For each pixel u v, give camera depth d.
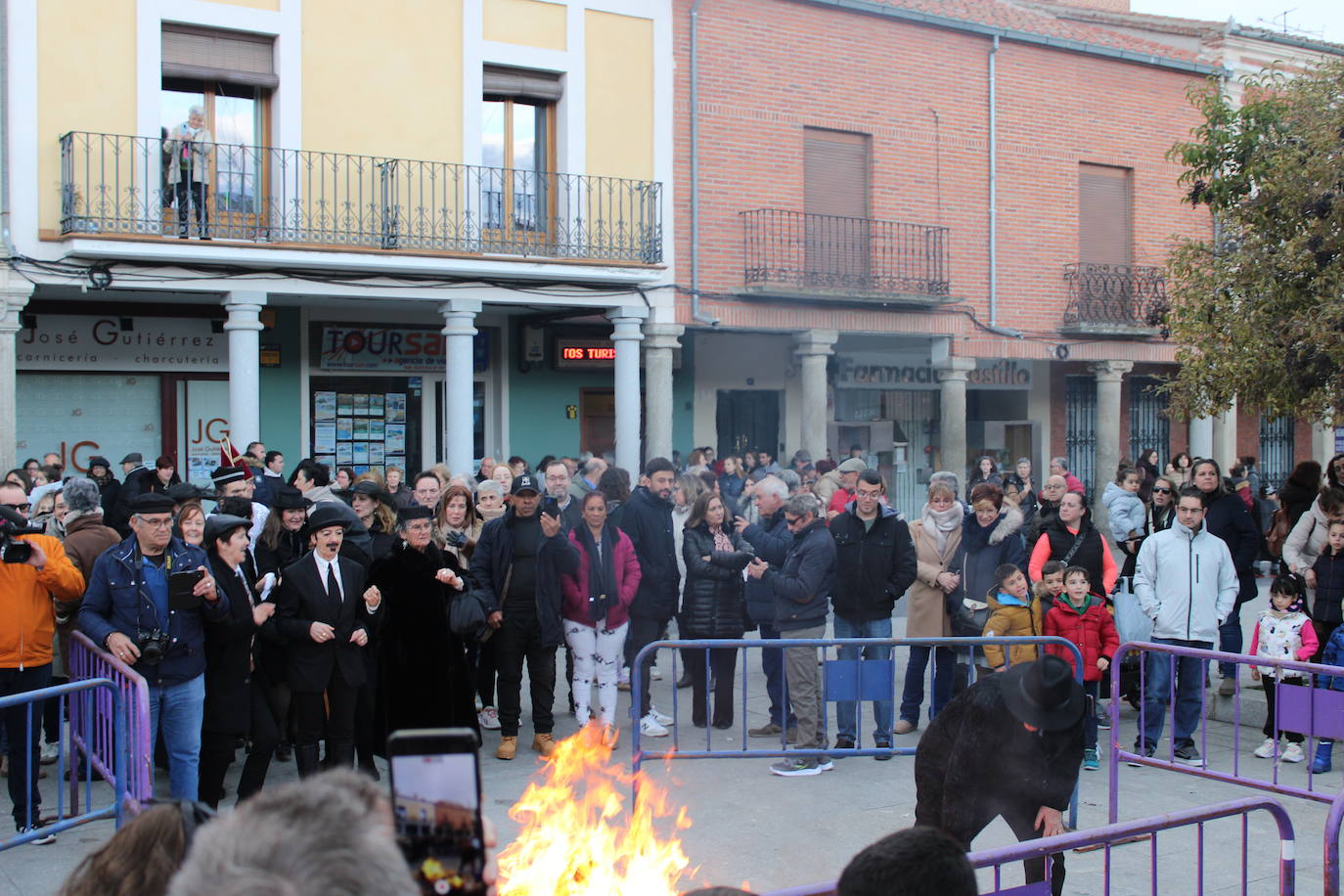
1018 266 19.64
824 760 8.22
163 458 12.59
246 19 14.06
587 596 8.52
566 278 15.70
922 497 21.70
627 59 16.39
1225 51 21.48
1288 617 8.68
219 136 14.27
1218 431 22.89
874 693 7.33
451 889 1.83
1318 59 22.41
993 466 18.83
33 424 15.05
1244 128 10.94
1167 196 21.12
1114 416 20.78
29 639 6.70
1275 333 10.09
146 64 13.52
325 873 1.42
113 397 15.52
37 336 14.96
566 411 18.77
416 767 1.86
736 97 17.12
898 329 18.50
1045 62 19.83
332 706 7.29
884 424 21.42
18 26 12.88
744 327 17.19
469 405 15.38
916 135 18.64
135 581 6.49
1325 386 10.03
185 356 15.88
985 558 8.76
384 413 17.41
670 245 16.67
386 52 14.89
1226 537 9.93
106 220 12.95
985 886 6.23
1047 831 5.09
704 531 9.06
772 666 9.02
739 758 7.82
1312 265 9.95
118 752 6.29
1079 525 9.01
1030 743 4.99
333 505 7.37
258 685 6.95
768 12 17.33
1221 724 9.81
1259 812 7.39
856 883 2.39
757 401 20.23
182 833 2.54
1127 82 20.66
